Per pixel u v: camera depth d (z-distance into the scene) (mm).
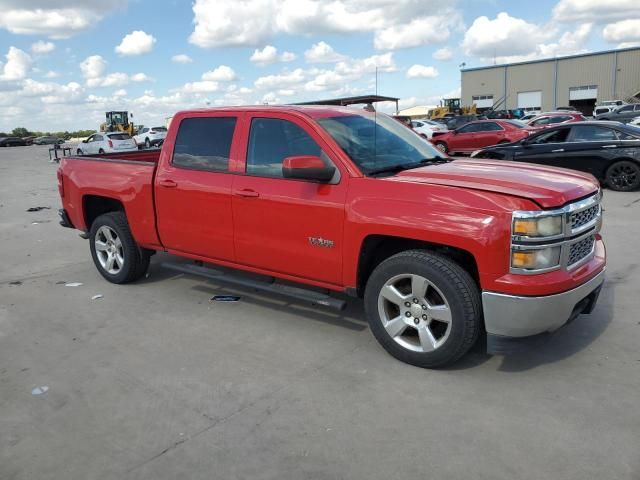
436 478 2689
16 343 4484
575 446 2902
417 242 3932
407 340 3922
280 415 3291
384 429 3115
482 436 3020
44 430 3213
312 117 4309
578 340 4188
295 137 4320
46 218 10602
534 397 3408
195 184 4879
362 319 4785
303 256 4262
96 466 2865
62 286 6016
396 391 3535
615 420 3127
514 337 3523
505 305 3389
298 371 3854
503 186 3553
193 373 3867
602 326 4422
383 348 4152
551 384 3562
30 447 3051
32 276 6469
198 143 4969
